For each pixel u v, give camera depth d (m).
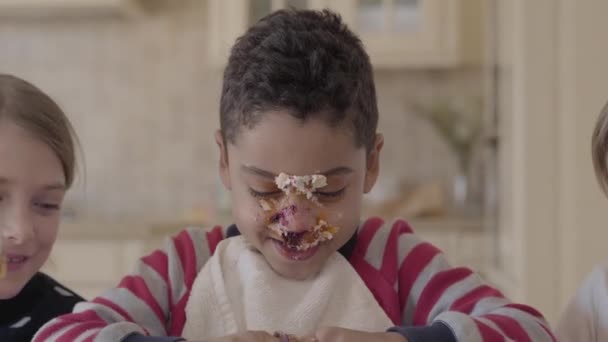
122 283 0.72
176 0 2.88
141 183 2.91
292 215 0.63
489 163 2.33
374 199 2.62
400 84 2.82
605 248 1.63
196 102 2.89
